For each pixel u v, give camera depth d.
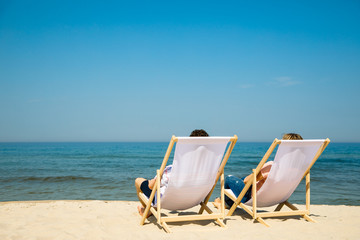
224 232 3.27
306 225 3.60
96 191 10.00
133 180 13.38
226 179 4.30
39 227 3.45
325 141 3.55
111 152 53.38
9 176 14.43
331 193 9.70
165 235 3.15
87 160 32.16
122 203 5.99
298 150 3.46
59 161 30.33
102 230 3.34
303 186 11.45
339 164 26.41
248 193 3.92
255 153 51.50
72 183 12.17
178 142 3.02
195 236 3.12
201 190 3.45
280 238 3.05
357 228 3.47
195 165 3.23
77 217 4.07
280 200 3.96
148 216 3.98
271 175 3.50
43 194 9.25
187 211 4.73
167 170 3.46
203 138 3.06
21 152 52.16
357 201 8.32
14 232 3.22
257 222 3.77
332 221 3.87
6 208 4.88
